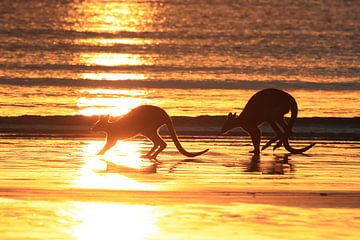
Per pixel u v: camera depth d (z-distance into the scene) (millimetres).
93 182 45312
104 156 55750
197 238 33406
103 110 84188
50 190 42656
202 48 174500
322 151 59406
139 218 36688
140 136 66000
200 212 37938
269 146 61656
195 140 64500
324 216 37562
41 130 67250
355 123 73375
